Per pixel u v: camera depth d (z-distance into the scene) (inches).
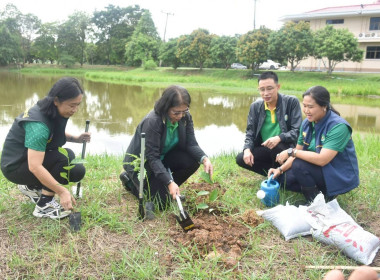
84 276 95.7
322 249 109.4
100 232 115.3
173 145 135.7
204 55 1363.2
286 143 157.9
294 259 105.1
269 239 115.0
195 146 137.9
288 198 142.9
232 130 364.2
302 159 133.1
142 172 120.4
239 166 182.1
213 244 105.6
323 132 130.6
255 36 1131.9
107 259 102.3
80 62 2172.7
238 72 1243.8
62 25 2032.5
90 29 2098.9
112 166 185.8
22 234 113.3
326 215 115.7
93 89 839.1
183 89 122.6
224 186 160.2
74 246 106.9
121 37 2139.5
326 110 131.3
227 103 600.1
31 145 107.0
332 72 1165.1
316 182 133.9
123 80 1266.0
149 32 1931.6
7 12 1999.3
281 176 149.6
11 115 416.2
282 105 158.7
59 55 2032.5
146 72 1529.3
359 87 816.9
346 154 129.9
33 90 740.0
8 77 1246.3
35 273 95.6
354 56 1013.2
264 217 123.6
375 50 1151.6
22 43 2030.0
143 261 102.3
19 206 130.2
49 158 119.0
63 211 123.9
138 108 515.5
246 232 117.5
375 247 106.6
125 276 96.3
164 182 122.7
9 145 115.6
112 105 543.5
